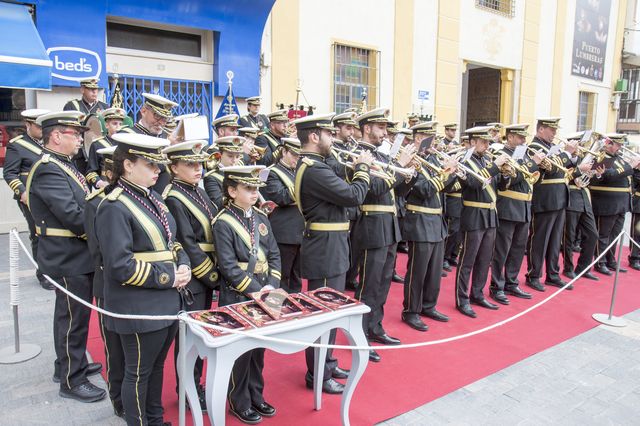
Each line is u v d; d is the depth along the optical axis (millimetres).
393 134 5465
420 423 3139
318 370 3182
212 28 7934
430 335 4484
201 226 3020
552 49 14422
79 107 5812
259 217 3174
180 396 2449
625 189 6566
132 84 7637
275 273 3133
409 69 10992
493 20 12664
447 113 11945
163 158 2516
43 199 3057
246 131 4938
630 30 16750
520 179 5262
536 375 3816
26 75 6082
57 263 3133
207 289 3150
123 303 2482
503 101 13633
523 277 6375
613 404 3447
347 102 10117
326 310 2717
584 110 16094
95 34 6949
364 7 10055
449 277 6293
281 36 8922
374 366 3873
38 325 4375
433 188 4371
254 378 3139
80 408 3186
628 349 4332
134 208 2473
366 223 3994
